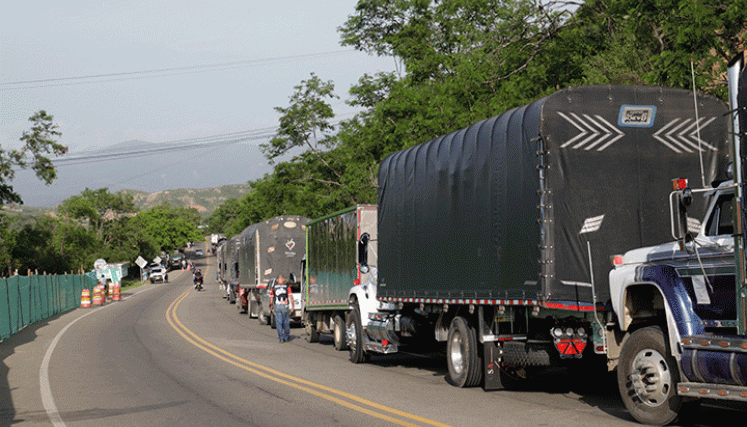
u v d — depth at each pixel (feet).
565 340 31.30
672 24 51.26
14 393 42.52
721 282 24.52
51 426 32.01
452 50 122.72
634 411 27.50
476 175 37.22
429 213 42.60
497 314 35.99
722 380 23.85
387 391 38.60
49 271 221.05
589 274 31.27
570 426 27.37
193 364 53.57
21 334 89.04
